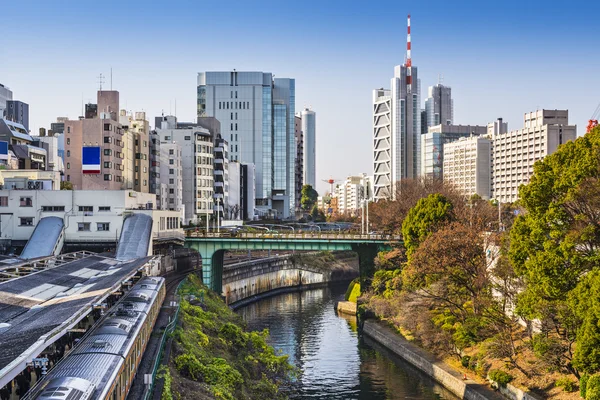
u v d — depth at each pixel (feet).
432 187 554.46
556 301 216.74
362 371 307.37
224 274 510.99
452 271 305.94
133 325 188.03
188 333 257.75
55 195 395.96
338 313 485.56
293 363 322.75
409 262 341.41
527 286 238.89
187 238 443.32
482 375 267.59
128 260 336.08
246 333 315.78
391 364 320.50
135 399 157.48
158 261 374.84
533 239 231.71
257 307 523.29
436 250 309.22
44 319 162.61
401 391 275.18
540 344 227.20
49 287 227.81
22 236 394.52
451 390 272.51
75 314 159.33
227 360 257.75
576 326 212.84
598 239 214.07
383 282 404.36
